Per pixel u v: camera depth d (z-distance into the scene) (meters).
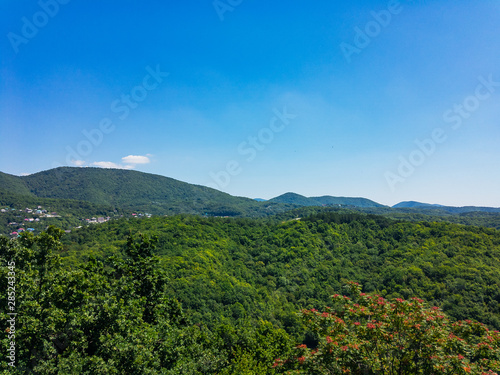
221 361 20.98
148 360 11.41
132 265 17.38
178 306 21.05
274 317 54.22
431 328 8.86
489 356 8.68
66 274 12.95
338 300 10.30
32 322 10.12
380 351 9.24
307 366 8.90
